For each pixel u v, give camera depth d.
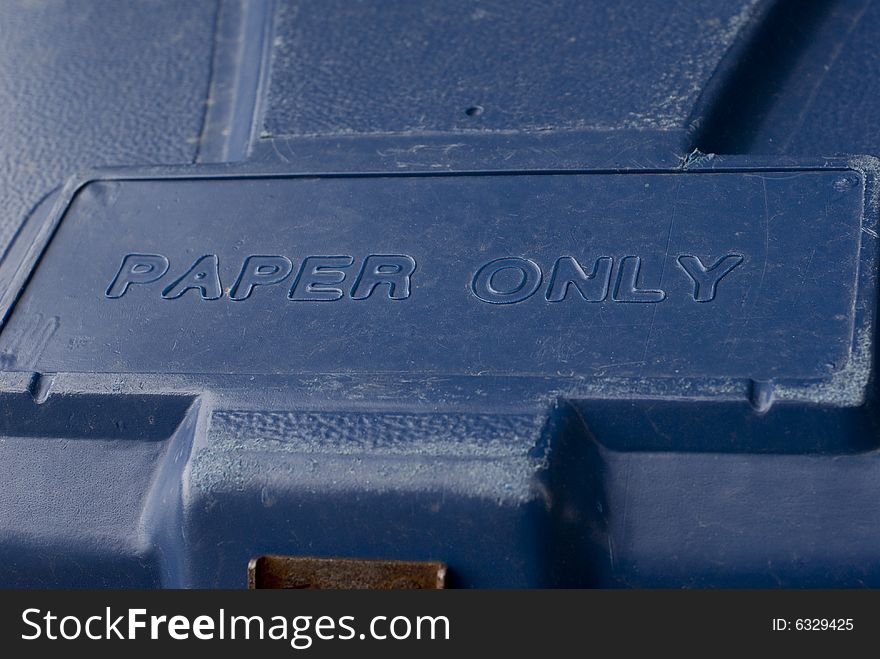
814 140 1.31
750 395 1.03
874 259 1.11
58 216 1.30
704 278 1.12
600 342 1.08
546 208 1.21
